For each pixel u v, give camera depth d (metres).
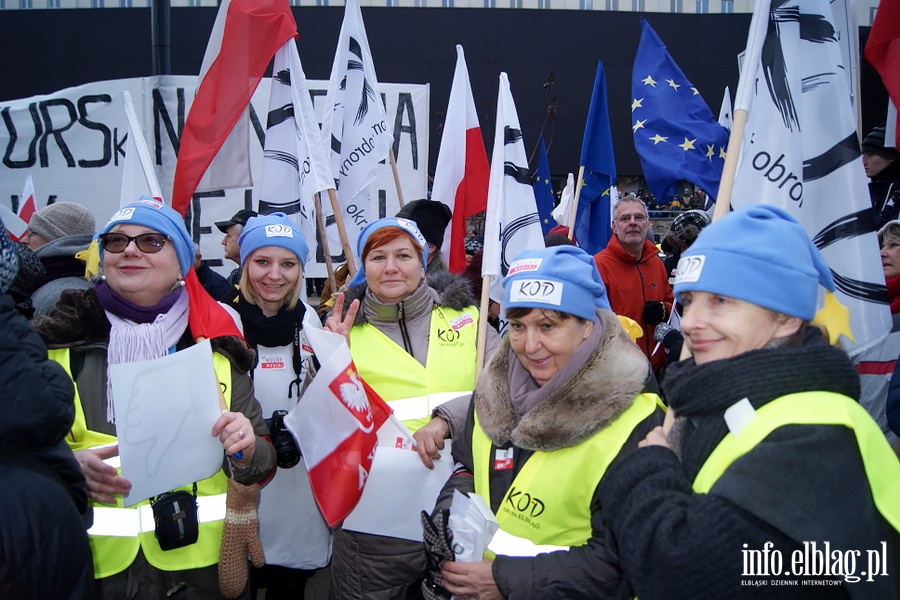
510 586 1.65
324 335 2.31
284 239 2.77
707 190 3.68
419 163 5.49
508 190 3.28
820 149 2.67
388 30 17.17
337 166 4.19
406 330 2.77
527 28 17.34
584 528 1.75
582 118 17.72
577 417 1.71
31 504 1.29
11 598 1.24
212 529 2.18
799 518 1.13
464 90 4.18
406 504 2.39
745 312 1.33
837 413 1.21
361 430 2.23
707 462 1.33
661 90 3.80
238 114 3.75
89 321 2.08
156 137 5.21
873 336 2.55
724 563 1.19
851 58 3.17
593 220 5.35
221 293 4.64
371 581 2.48
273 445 2.31
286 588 2.88
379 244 2.72
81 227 3.53
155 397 1.90
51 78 16.77
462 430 2.30
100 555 2.04
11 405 1.29
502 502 1.86
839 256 2.62
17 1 16.83
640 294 4.91
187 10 16.52
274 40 3.73
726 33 17.52
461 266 4.13
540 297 1.77
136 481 1.88
